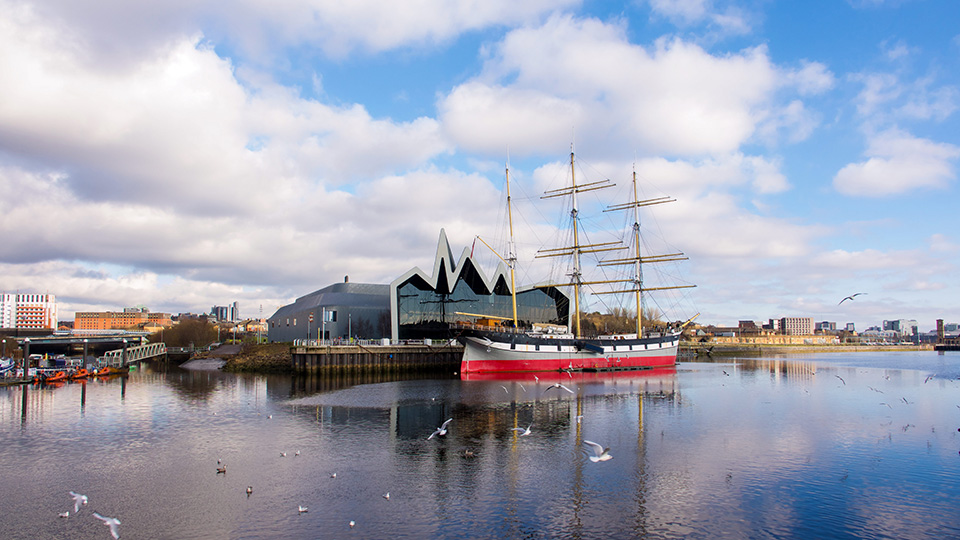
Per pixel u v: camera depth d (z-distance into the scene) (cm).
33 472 3172
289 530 2336
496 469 3173
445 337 11175
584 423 4466
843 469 3169
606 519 2448
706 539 2253
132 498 2736
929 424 4456
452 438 3944
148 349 13512
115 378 9006
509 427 4312
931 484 2914
